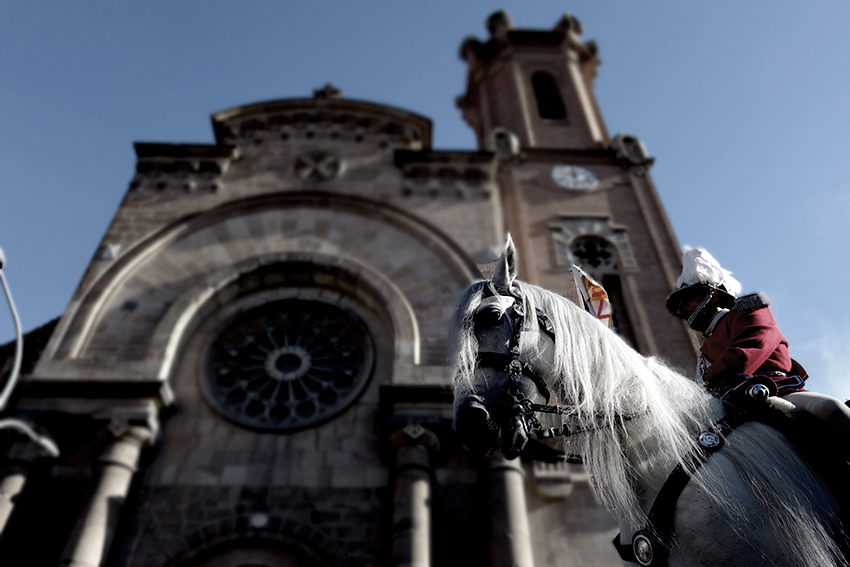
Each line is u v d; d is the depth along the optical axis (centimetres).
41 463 1248
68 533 1183
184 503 1244
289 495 1266
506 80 2941
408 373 1429
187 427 1382
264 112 2275
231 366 1559
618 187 2258
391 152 2164
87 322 1541
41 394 1321
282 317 1678
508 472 1248
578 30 3262
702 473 353
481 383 372
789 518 332
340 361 1582
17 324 955
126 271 1688
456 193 1972
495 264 484
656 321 1786
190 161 2019
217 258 1747
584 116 2731
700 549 337
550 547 1222
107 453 1234
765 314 417
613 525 1255
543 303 424
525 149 2386
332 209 1906
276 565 1176
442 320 1578
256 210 1886
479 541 1213
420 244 1805
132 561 1154
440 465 1314
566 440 406
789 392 403
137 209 1869
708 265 469
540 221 2086
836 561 328
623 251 2005
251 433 1384
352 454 1345
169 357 1464
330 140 2203
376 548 1199
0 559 1107
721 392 396
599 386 391
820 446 367
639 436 382
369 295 1662
